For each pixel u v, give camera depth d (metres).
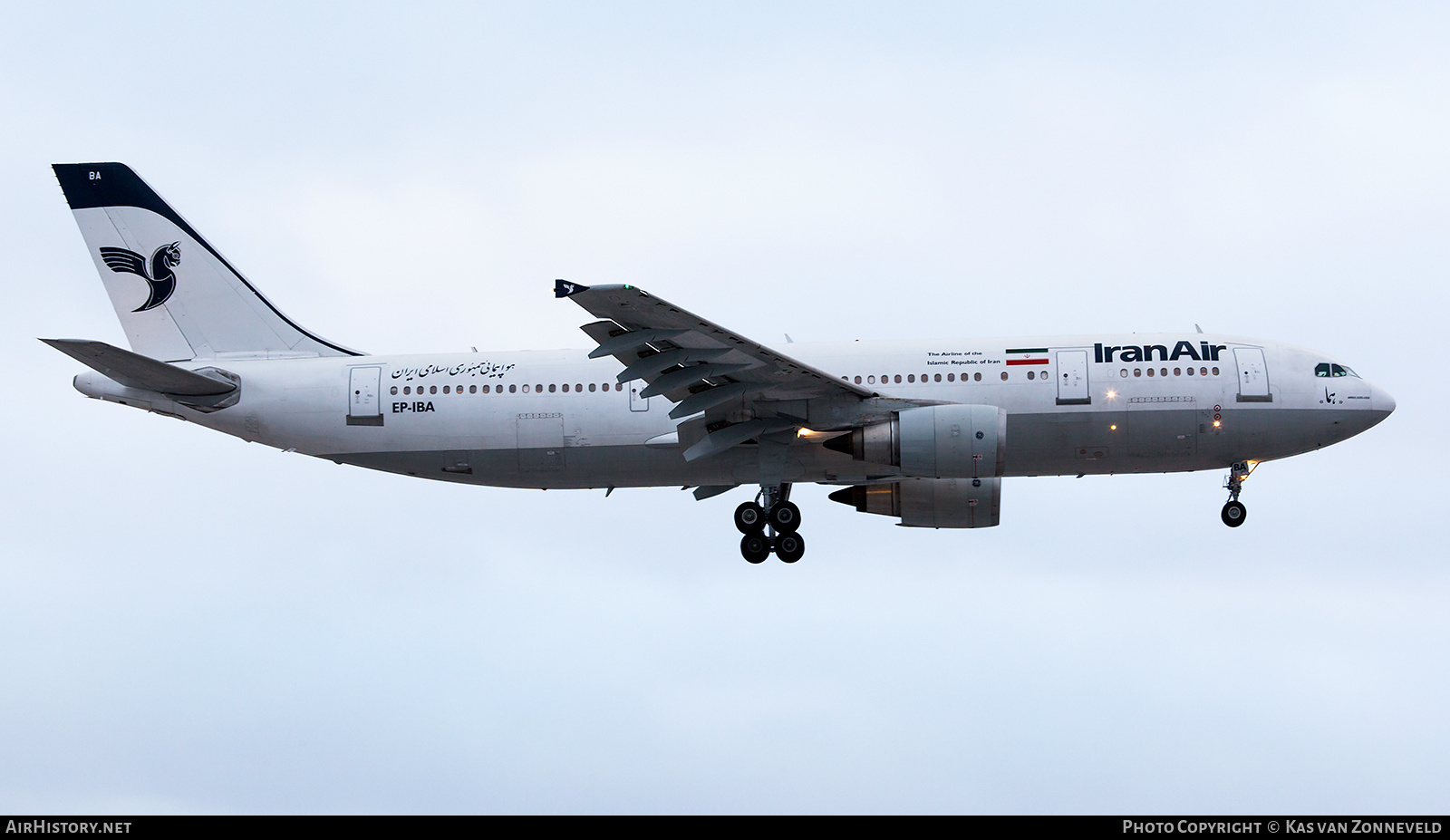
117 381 118.88
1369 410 115.19
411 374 120.94
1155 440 114.56
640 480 120.75
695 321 98.75
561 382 119.12
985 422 109.19
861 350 117.62
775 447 115.38
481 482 122.19
